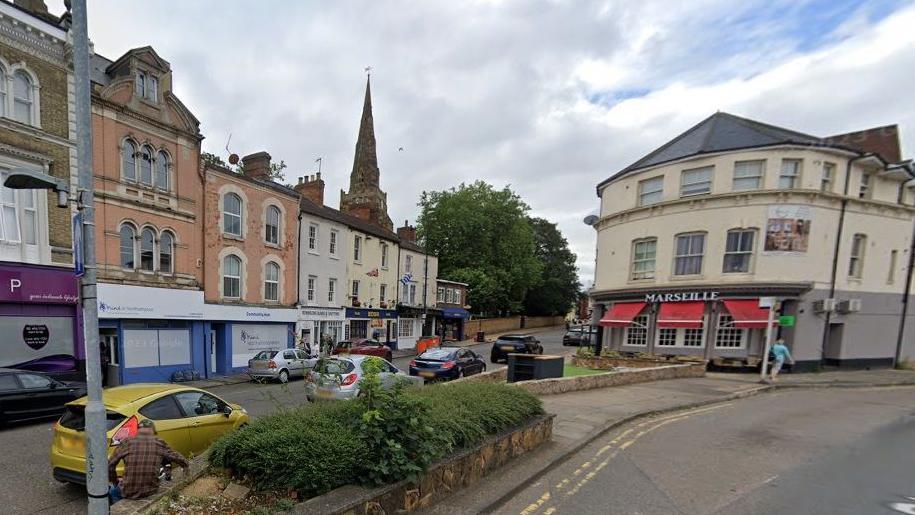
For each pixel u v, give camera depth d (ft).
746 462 21.88
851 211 60.29
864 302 61.72
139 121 51.08
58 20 45.03
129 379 49.96
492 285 140.05
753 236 58.80
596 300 78.48
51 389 31.40
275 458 12.75
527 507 16.21
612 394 40.98
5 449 24.68
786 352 51.57
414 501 14.52
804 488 18.39
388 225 150.30
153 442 14.35
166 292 53.21
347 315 87.35
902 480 19.43
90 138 12.30
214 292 60.13
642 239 68.95
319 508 11.45
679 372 53.67
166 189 54.29
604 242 77.66
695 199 62.39
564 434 26.18
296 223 74.02
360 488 12.94
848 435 27.40
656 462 21.81
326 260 81.82
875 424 30.60
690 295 61.98
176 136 55.21
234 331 63.16
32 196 41.96
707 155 62.08
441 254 149.69
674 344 64.44
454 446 17.37
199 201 58.34
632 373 48.44
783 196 57.47
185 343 56.44
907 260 65.10
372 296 96.58
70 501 17.76
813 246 58.08
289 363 54.49
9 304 40.65
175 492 12.98
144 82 52.37
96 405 12.09
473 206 144.77
